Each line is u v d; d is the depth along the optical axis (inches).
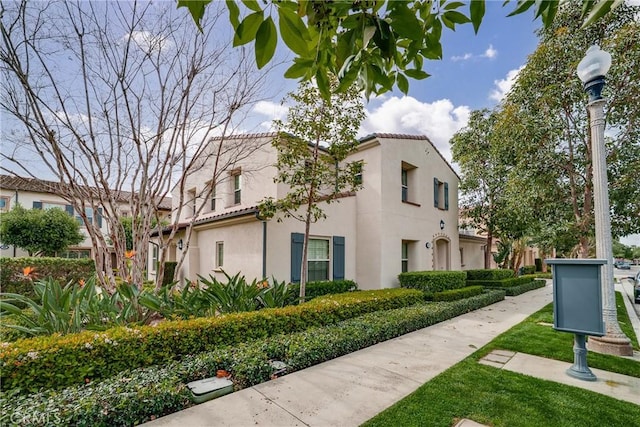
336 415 128.6
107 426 116.4
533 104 364.5
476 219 645.9
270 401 139.8
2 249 646.5
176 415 128.0
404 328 256.1
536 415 129.0
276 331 214.4
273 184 394.9
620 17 318.7
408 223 462.9
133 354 160.7
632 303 497.0
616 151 333.7
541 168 364.2
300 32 56.5
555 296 174.7
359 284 427.2
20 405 117.0
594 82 210.4
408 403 137.9
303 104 300.7
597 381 162.6
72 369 143.4
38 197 802.2
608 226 210.5
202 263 461.1
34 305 197.8
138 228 267.7
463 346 221.8
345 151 314.0
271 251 342.3
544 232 373.7
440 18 74.6
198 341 182.7
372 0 60.7
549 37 354.6
